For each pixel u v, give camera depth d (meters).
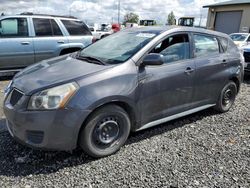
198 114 5.03
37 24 7.49
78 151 3.46
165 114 3.92
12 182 2.82
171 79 3.81
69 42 8.00
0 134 3.88
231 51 5.01
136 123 3.59
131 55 3.55
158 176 3.01
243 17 24.17
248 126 4.54
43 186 2.78
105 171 3.07
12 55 7.14
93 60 3.68
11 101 3.16
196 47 4.28
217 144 3.84
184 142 3.86
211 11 27.36
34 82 3.11
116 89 3.21
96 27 30.06
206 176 3.04
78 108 2.95
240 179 3.00
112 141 3.38
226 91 5.00
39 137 2.95
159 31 3.95
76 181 2.88
